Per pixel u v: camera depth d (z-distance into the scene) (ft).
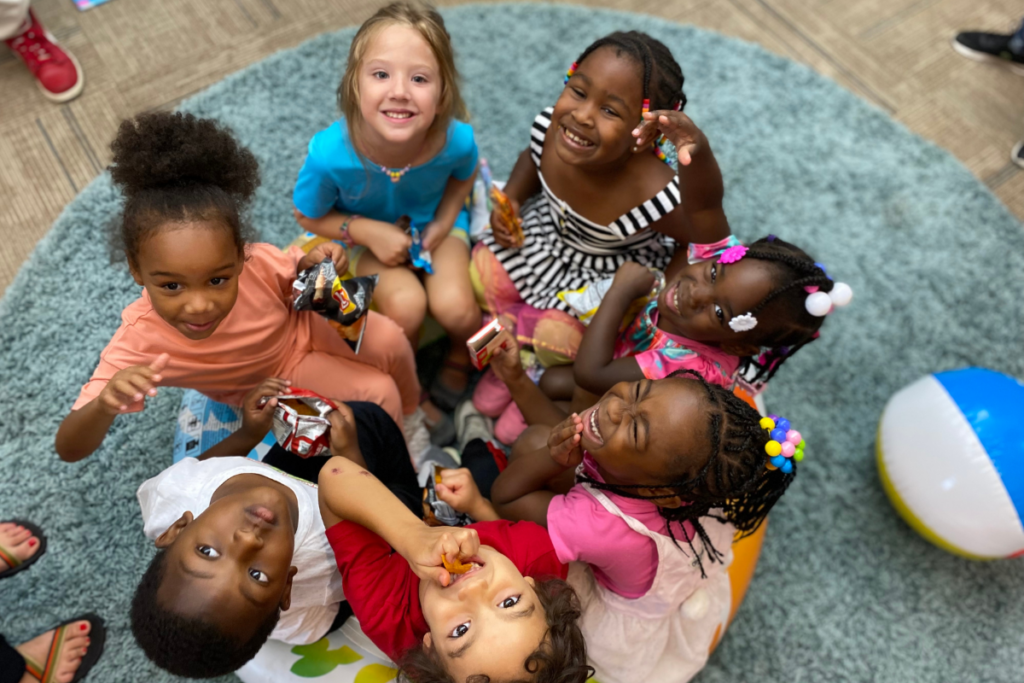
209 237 2.92
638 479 3.16
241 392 3.98
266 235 5.21
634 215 3.98
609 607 3.54
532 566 3.19
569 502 3.39
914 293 5.58
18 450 4.50
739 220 5.72
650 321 4.05
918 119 6.36
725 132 6.05
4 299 4.87
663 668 3.81
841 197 5.90
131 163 2.91
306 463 3.61
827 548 4.77
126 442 4.55
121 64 5.82
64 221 5.14
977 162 6.23
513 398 4.12
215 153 3.04
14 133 5.51
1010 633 4.59
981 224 5.86
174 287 3.00
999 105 6.48
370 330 4.04
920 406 4.39
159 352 3.40
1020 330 5.50
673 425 2.98
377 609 3.04
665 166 3.92
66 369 4.75
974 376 4.38
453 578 2.76
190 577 2.56
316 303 3.50
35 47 5.55
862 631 4.56
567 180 4.06
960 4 6.94
